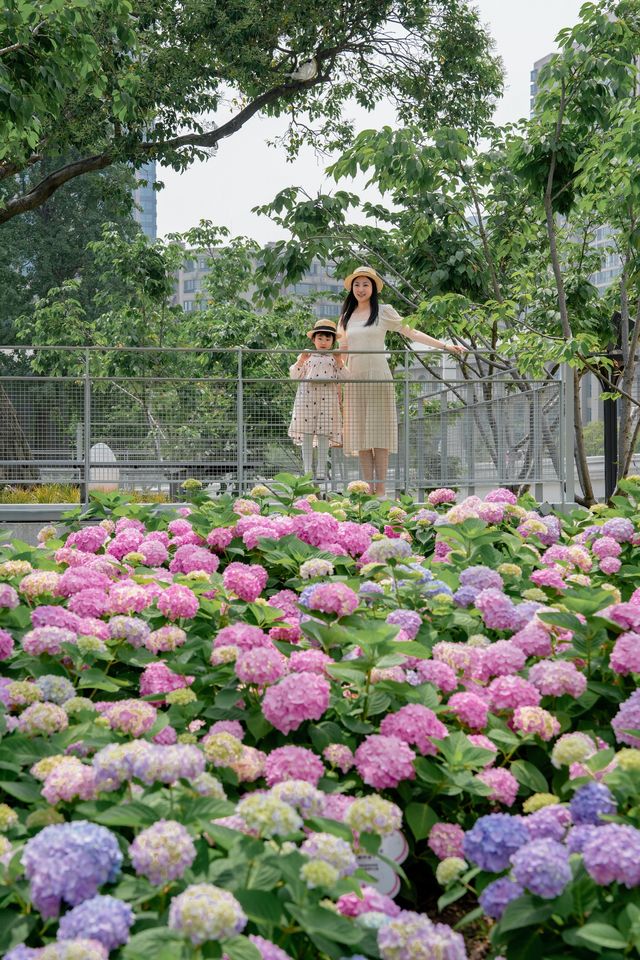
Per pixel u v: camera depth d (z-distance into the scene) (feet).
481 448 28.89
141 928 4.65
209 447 27.43
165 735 6.85
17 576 10.30
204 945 4.22
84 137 49.80
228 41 51.75
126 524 14.65
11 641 8.11
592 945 4.70
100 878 4.63
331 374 27.63
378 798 5.71
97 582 9.80
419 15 57.26
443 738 6.75
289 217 38.60
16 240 107.55
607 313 35.81
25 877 4.93
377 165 30.14
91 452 26.99
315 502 14.49
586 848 4.87
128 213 64.08
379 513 16.24
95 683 7.69
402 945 4.58
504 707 7.48
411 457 29.22
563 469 27.50
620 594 11.32
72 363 48.29
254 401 27.61
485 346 38.68
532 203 36.47
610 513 15.53
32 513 26.25
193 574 10.26
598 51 28.63
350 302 28.50
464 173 33.37
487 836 5.24
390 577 10.46
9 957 4.30
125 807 5.18
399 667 7.67
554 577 10.50
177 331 63.36
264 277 38.83
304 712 6.75
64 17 26.05
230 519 13.21
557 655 8.38
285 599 10.39
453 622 9.39
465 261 36.35
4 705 7.06
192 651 8.30
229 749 6.16
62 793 5.68
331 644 7.87
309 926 4.52
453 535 12.25
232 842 4.88
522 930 5.00
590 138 29.53
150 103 51.31
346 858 4.91
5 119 27.25
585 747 6.34
